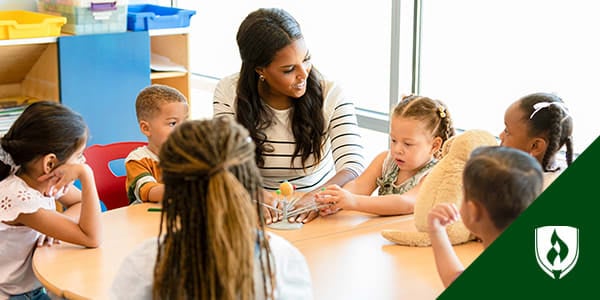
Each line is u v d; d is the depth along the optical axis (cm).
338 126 220
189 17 337
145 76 324
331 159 229
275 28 199
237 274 100
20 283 179
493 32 266
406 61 295
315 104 214
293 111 215
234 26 374
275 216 185
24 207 169
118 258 163
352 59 319
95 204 171
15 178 173
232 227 98
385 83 309
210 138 100
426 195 169
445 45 284
